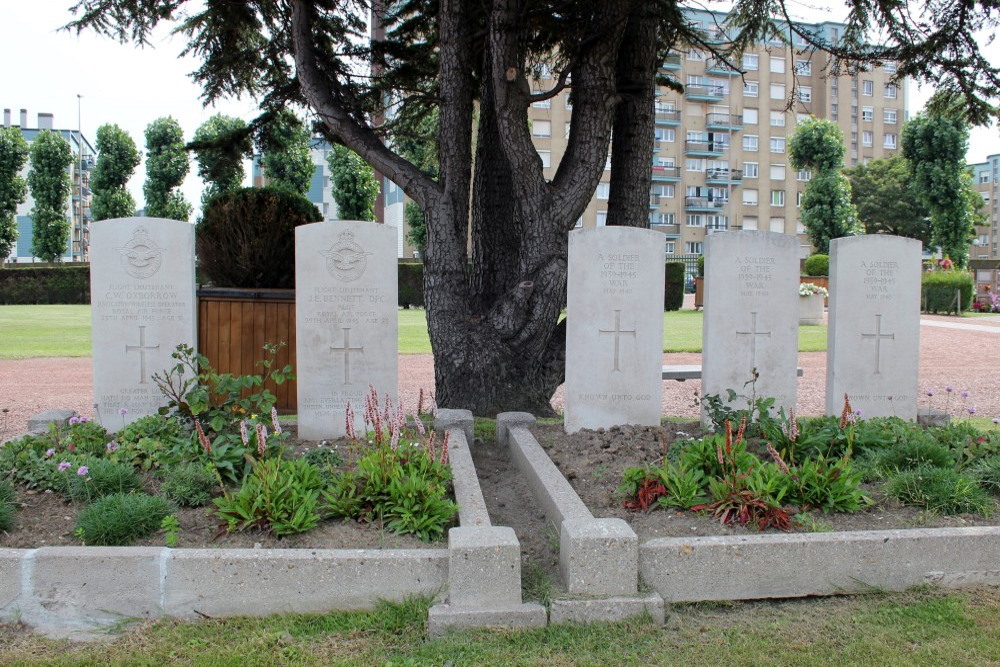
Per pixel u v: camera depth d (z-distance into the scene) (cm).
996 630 384
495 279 979
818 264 3559
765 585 420
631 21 931
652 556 414
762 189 6350
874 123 6731
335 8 1045
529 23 946
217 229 964
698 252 6316
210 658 360
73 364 1519
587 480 571
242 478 536
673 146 6134
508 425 739
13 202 4612
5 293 3850
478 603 394
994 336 2181
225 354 922
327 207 5956
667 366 1129
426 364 1577
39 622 394
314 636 380
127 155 4531
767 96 6294
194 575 400
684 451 566
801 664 354
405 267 3484
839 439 593
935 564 434
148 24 919
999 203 11556
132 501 455
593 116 870
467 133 898
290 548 428
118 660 358
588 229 721
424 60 1116
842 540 427
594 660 358
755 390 729
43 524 462
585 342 725
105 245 704
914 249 756
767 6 898
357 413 711
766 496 468
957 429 637
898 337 759
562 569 427
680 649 368
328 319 707
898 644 371
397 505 467
